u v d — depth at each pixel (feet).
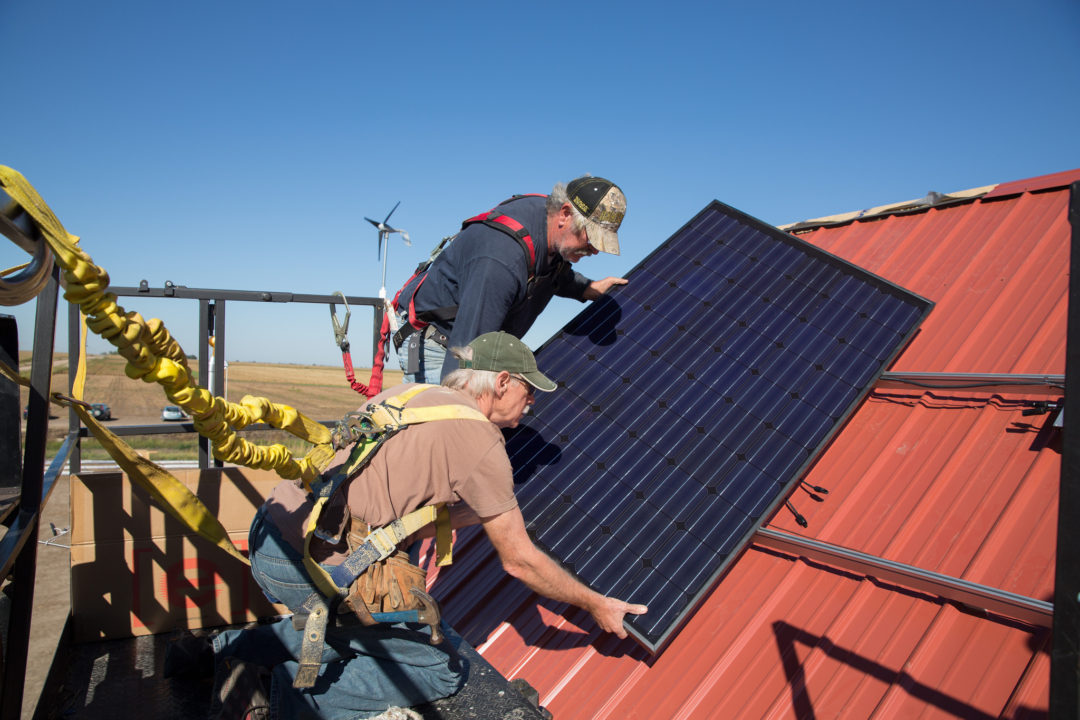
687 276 16.58
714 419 12.89
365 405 8.47
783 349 14.30
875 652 9.26
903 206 20.02
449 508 9.21
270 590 8.49
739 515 11.14
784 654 9.78
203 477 11.73
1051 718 4.81
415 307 12.33
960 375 12.52
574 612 11.91
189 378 6.34
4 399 10.12
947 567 10.02
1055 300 14.30
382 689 8.38
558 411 13.42
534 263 11.86
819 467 12.95
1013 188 18.22
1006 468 11.19
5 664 7.76
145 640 11.25
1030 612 8.36
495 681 9.11
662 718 9.58
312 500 8.23
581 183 11.73
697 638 10.55
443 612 13.19
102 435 6.81
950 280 16.39
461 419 8.20
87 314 5.71
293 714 8.13
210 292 14.71
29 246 5.96
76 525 10.98
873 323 14.65
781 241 17.28
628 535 11.02
